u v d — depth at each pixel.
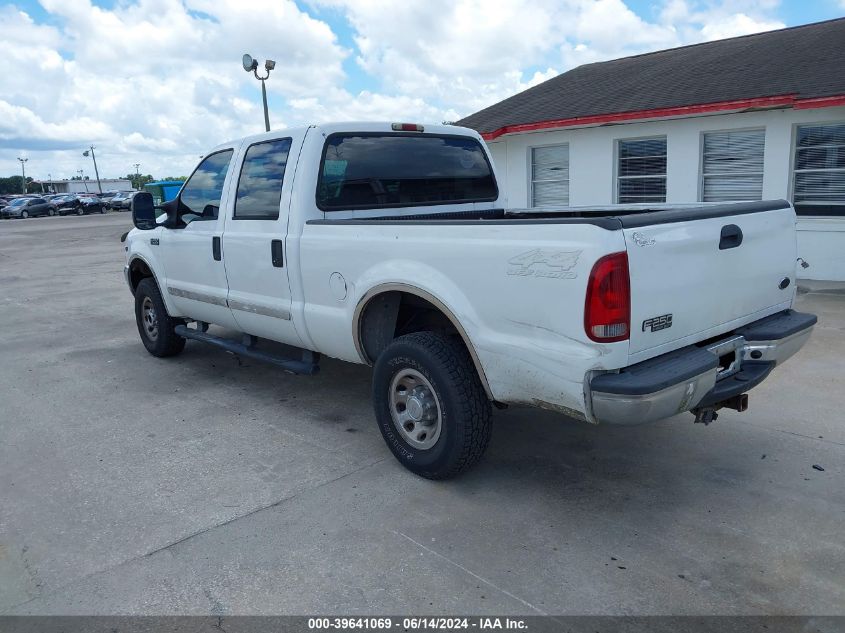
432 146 5.25
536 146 12.96
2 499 3.91
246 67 15.88
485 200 5.62
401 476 4.08
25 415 5.34
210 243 5.46
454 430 3.73
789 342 3.82
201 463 4.34
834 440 4.38
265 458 4.39
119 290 12.03
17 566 3.23
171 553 3.30
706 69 12.42
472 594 2.93
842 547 3.20
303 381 6.03
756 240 3.75
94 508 3.78
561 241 3.11
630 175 11.92
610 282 2.99
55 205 49.59
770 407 4.99
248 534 3.46
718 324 3.59
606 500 3.72
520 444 4.50
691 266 3.34
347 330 4.33
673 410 3.18
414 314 4.44
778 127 9.98
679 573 3.04
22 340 8.12
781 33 13.69
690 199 11.12
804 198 10.16
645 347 3.18
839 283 9.73
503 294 3.38
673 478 3.95
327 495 3.86
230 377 6.22
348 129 4.77
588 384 3.12
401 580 3.04
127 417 5.23
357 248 4.12
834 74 9.92
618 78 13.95
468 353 3.77
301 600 2.92
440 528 3.47
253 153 5.07
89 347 7.61
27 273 15.27
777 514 3.51
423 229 3.74
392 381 4.05
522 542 3.32
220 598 2.95
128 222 36.88
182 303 6.14
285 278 4.73
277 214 4.76
